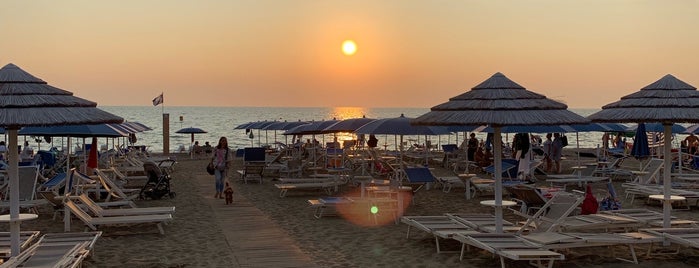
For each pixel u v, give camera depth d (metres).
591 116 10.30
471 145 27.06
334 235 11.52
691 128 23.06
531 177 20.44
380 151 33.41
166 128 38.34
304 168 26.56
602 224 10.34
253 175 21.55
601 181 18.95
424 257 9.66
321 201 13.41
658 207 15.11
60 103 7.96
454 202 16.11
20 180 14.20
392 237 11.27
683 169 24.59
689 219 13.30
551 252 8.22
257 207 15.28
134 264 9.32
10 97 7.80
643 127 19.17
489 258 9.52
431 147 38.44
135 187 20.11
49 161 24.41
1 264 7.90
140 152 33.69
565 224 10.16
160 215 11.88
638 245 10.32
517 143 19.66
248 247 10.48
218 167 17.12
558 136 24.97
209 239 11.18
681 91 9.95
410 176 15.02
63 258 7.74
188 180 22.39
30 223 12.95
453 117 9.05
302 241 10.98
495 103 9.05
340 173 22.20
